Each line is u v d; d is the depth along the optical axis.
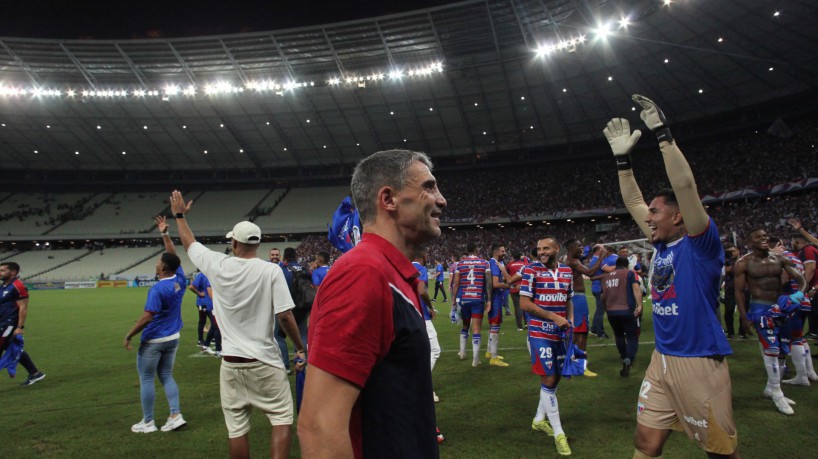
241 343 3.55
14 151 47.22
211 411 5.82
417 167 1.57
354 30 32.81
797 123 38.41
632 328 7.08
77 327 14.30
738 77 34.34
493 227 49.88
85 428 5.23
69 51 34.16
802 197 33.62
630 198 3.58
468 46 33.88
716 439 2.77
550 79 36.50
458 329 12.48
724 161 40.47
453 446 4.46
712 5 26.61
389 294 1.31
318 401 1.18
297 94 39.44
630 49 31.92
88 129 44.03
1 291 7.10
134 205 54.03
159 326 5.06
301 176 54.91
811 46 29.80
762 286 5.69
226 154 49.97
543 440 4.59
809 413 5.14
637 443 3.13
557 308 4.65
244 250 3.79
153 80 37.94
